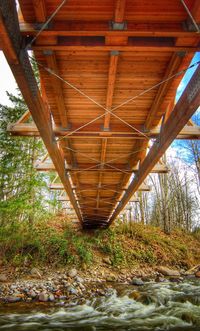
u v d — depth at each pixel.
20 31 2.99
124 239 17.61
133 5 2.87
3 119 12.77
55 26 3.08
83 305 8.23
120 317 7.04
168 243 18.23
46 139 4.84
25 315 7.24
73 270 12.59
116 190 10.19
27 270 11.74
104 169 7.67
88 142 6.25
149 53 3.56
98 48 3.27
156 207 25.27
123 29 3.04
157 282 12.31
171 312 7.23
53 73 3.79
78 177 8.75
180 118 4.15
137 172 7.51
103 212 14.51
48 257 13.12
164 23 3.11
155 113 4.93
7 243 11.97
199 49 3.29
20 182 11.84
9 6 2.60
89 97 4.46
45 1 2.80
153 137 5.62
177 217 24.59
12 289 9.59
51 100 4.69
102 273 13.38
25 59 3.19
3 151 12.16
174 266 16.05
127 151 6.85
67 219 20.56
